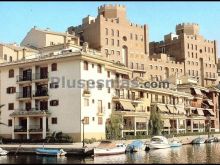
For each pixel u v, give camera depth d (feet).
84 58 241.14
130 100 289.74
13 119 261.03
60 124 243.60
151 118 299.17
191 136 337.93
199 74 562.66
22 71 268.41
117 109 277.64
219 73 604.49
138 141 226.58
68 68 245.04
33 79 258.37
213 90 439.63
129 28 463.01
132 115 284.00
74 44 362.53
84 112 239.91
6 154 195.52
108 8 457.68
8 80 272.31
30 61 259.39
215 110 439.22
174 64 526.57
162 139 245.24
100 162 165.78
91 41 439.22
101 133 253.65
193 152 217.36
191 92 406.82
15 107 266.36
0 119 272.10
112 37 442.50
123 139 260.01
